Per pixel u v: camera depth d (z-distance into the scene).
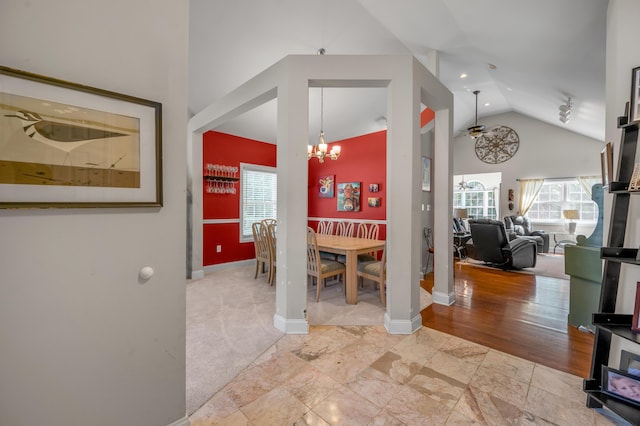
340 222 5.73
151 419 1.28
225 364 1.95
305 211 2.45
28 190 0.95
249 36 3.22
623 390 1.41
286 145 2.45
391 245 2.46
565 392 1.65
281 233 2.52
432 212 4.85
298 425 1.41
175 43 1.34
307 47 3.45
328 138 5.77
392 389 1.68
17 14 0.94
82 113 1.06
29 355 0.99
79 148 1.05
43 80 0.97
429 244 4.73
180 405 1.37
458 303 3.19
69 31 1.05
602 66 2.82
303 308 2.44
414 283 2.51
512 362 1.97
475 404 1.55
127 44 1.19
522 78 3.96
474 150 8.38
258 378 1.79
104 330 1.15
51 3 1.01
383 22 3.03
